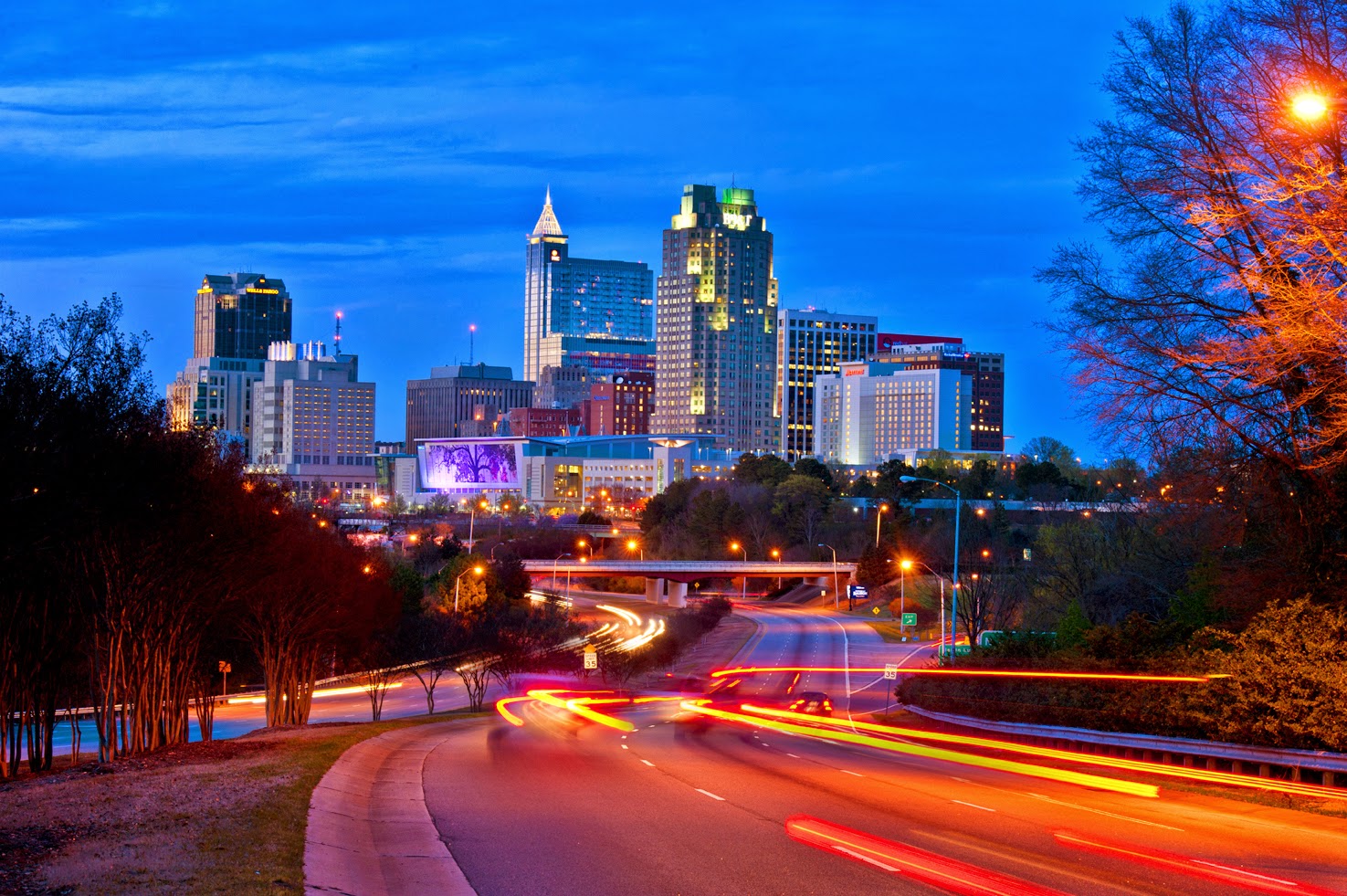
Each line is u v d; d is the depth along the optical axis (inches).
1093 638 1781.5
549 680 3796.8
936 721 2317.9
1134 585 2608.3
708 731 1957.4
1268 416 1350.9
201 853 643.5
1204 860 725.3
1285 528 1510.8
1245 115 1286.9
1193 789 1128.8
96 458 1301.7
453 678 3875.5
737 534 7746.1
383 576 3250.5
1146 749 1423.5
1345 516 1378.0
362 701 3398.1
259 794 854.5
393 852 716.0
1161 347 1429.6
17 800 826.8
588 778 1104.2
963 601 3639.3
